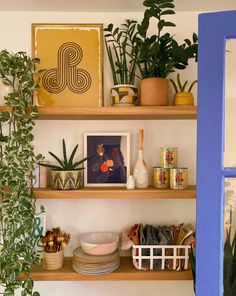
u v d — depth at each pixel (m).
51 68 1.21
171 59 1.09
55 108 1.08
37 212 1.27
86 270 1.10
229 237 0.88
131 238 1.16
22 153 1.07
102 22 1.25
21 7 1.21
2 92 1.22
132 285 1.29
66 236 1.17
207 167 0.84
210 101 0.84
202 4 1.18
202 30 0.84
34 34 1.21
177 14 1.24
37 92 1.21
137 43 1.11
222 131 0.84
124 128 1.27
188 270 1.12
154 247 1.13
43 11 1.24
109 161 1.25
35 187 1.17
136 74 1.23
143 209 1.29
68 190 1.11
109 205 1.28
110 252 1.14
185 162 1.27
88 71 1.22
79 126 1.27
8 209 1.04
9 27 1.23
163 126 1.27
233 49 0.85
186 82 1.18
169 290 1.29
